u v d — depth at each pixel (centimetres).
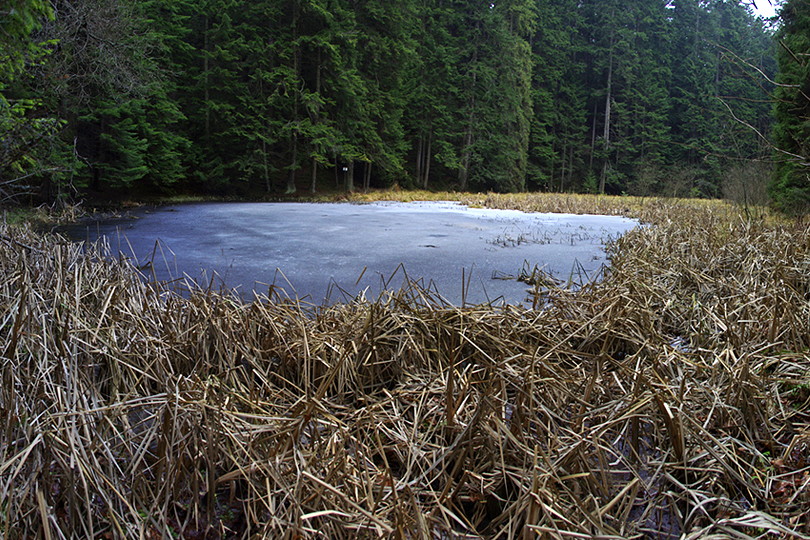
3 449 193
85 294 335
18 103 716
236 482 217
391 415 254
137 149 1866
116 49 1441
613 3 4472
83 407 221
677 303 413
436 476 212
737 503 212
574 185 4606
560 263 725
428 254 793
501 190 3844
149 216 1459
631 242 768
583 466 210
